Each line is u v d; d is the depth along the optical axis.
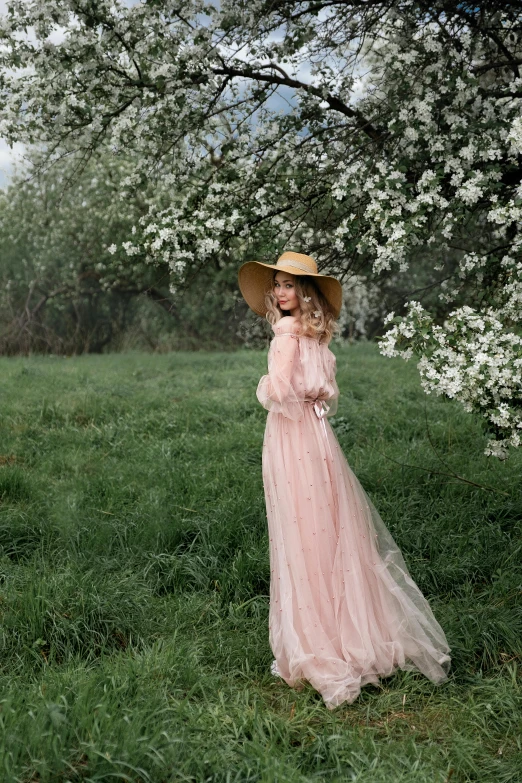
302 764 2.63
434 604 3.96
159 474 6.09
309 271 3.49
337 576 3.31
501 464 5.73
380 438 6.98
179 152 5.64
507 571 4.10
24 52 5.40
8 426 7.93
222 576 4.21
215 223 5.15
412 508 5.11
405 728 2.97
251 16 5.20
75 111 5.50
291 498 3.36
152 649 3.33
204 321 19.70
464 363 3.67
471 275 4.93
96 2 5.23
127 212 15.94
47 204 17.53
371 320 17.42
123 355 17.66
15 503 5.45
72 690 2.87
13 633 3.43
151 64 5.43
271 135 5.65
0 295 19.39
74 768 2.39
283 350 3.37
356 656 3.22
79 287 18.94
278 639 3.31
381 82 5.14
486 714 3.01
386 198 4.46
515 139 3.94
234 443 6.98
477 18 5.11
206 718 2.84
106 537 4.74
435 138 4.63
